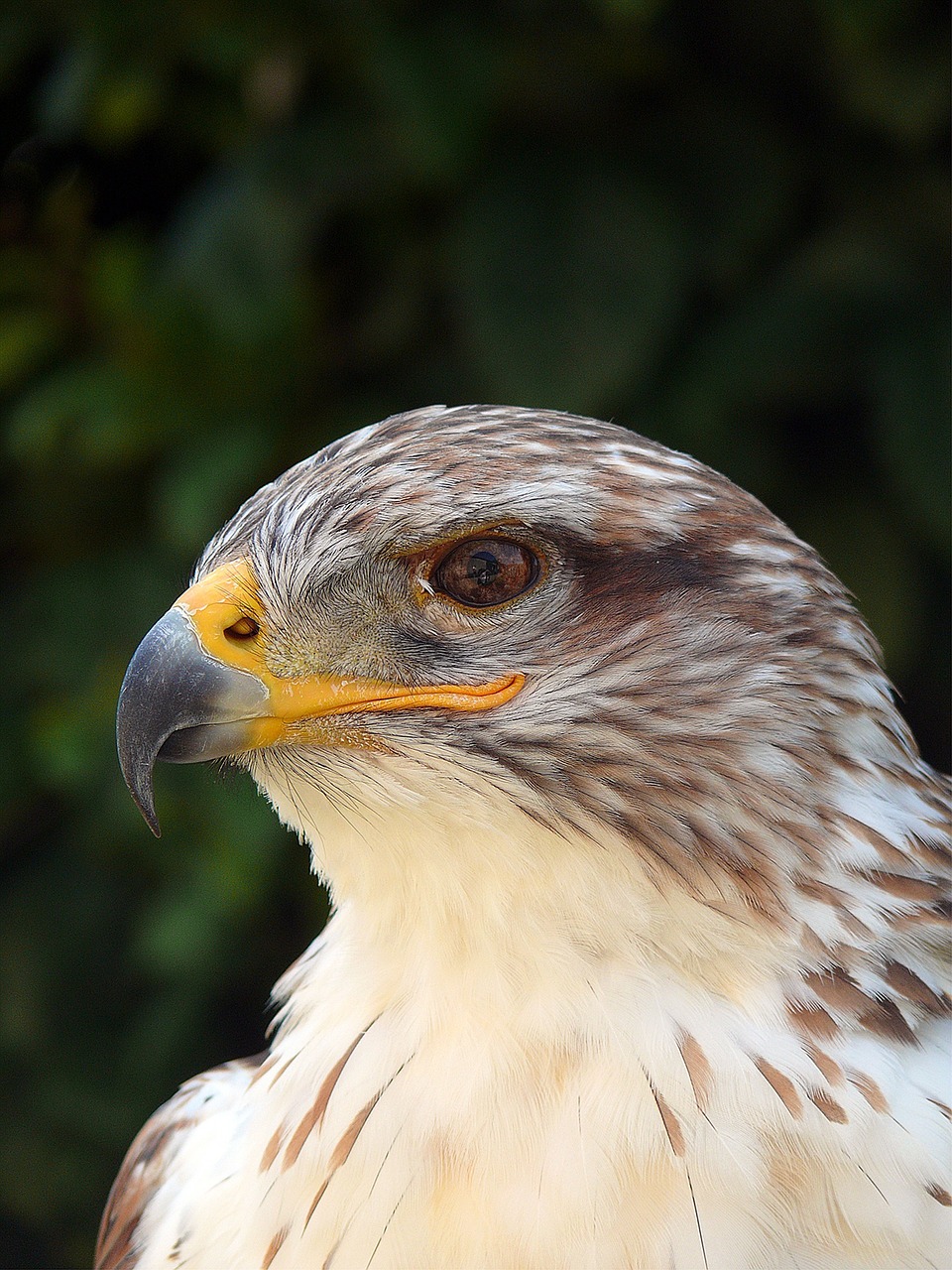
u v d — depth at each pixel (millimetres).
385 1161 2025
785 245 2400
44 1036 2691
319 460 2051
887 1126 2012
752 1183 2012
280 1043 2059
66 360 2633
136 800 2039
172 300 2379
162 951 2430
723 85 2402
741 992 2021
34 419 2455
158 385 2400
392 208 2510
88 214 2797
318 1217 2027
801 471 2420
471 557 2035
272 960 2666
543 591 2035
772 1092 2014
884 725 2041
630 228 2266
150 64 2463
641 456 2039
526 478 2031
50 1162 2738
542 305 2250
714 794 2025
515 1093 2023
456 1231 2018
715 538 2037
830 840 2027
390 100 2256
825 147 2406
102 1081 2680
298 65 2436
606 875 2027
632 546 2033
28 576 2771
